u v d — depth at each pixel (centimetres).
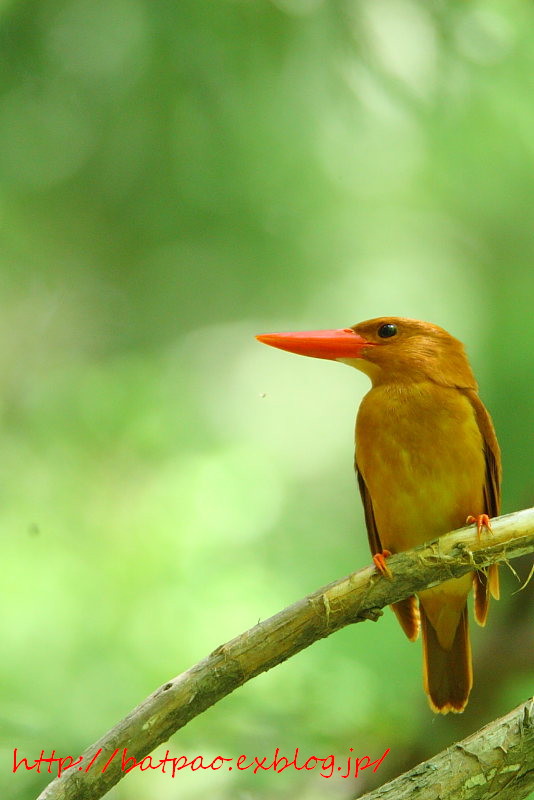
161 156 1172
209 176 1218
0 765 755
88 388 1038
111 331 1519
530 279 1460
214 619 913
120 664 885
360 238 1509
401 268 1544
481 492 682
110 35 1070
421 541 691
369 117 1124
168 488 985
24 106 1113
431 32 1049
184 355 1512
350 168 1322
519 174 1320
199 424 1158
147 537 953
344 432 1457
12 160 1192
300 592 993
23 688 868
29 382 1438
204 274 1499
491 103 1082
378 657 899
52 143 1169
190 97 1084
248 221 1362
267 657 559
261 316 1557
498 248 1532
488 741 536
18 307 1489
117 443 1013
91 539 973
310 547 1067
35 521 984
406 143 1251
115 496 996
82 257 1402
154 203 1286
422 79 1071
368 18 1048
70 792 536
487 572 676
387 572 575
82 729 802
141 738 542
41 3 1080
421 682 884
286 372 1521
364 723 813
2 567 952
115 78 1086
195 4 1037
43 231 1341
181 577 936
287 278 1524
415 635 719
